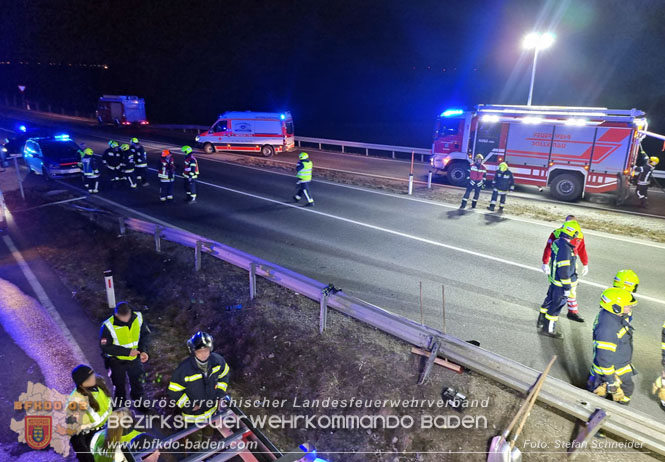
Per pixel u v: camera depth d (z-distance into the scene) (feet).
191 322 28.09
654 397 19.43
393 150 84.69
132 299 31.14
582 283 30.53
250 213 46.96
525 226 42.42
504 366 18.85
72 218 46.34
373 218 45.03
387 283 30.50
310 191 56.39
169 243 38.14
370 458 17.80
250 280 27.94
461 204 48.01
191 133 119.44
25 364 23.66
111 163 56.75
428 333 20.95
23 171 68.13
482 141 56.18
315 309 26.63
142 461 12.68
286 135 84.64
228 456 12.58
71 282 33.19
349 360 22.07
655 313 26.61
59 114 155.84
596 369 18.56
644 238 39.37
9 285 32.60
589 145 50.44
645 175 49.39
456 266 33.24
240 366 24.04
